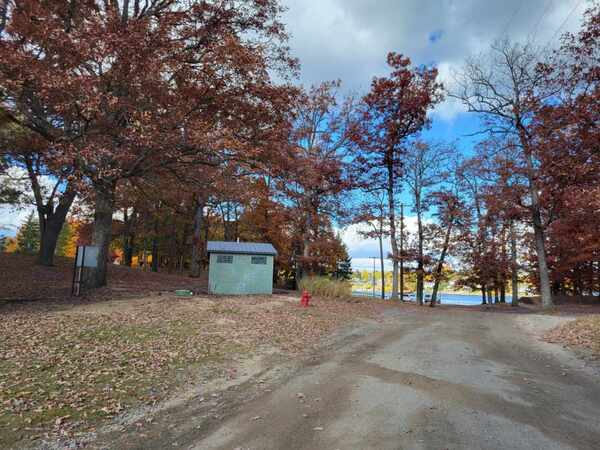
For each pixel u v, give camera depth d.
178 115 13.50
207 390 6.33
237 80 14.70
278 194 25.55
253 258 19.34
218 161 15.81
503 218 23.88
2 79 10.64
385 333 12.16
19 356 6.97
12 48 11.00
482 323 15.01
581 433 4.54
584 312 18.33
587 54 13.59
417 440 4.30
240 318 12.39
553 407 5.46
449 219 28.16
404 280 41.09
